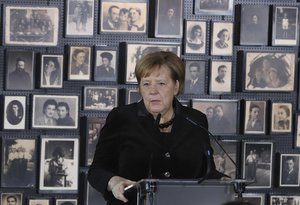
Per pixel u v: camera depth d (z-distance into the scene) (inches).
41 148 360.5
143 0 364.8
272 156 375.9
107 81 365.1
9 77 357.7
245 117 373.7
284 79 375.2
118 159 209.0
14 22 357.7
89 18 362.0
